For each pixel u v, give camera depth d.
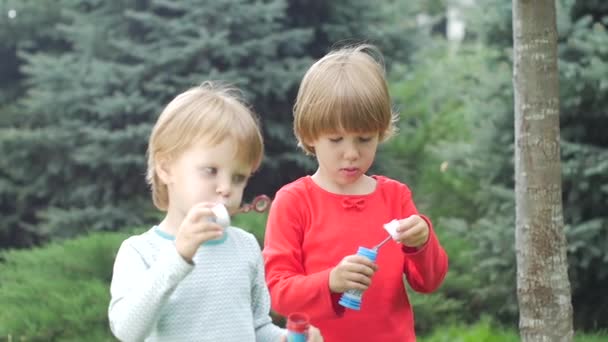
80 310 13.59
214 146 6.14
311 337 6.06
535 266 9.52
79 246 15.90
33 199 24.30
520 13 9.45
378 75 7.48
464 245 17.92
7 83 27.00
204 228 5.54
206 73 21.03
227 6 20.95
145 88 21.28
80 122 22.02
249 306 6.48
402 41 24.80
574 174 15.48
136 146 21.56
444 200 21.45
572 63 15.55
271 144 22.42
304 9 23.52
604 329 15.91
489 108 17.44
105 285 14.48
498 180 17.44
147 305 5.57
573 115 16.11
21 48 26.36
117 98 20.73
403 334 7.59
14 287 14.57
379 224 7.70
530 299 9.59
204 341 6.13
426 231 7.22
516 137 9.69
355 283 6.86
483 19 17.58
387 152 24.20
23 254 16.31
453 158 18.48
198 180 6.14
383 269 7.56
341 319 7.36
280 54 22.59
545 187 9.45
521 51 9.48
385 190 7.98
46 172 22.94
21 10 25.27
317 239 7.60
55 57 23.33
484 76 17.58
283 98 21.80
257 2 20.97
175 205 6.37
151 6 22.19
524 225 9.59
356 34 23.69
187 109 6.32
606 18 16.02
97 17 22.91
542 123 9.40
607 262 15.45
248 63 21.73
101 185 22.36
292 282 7.21
